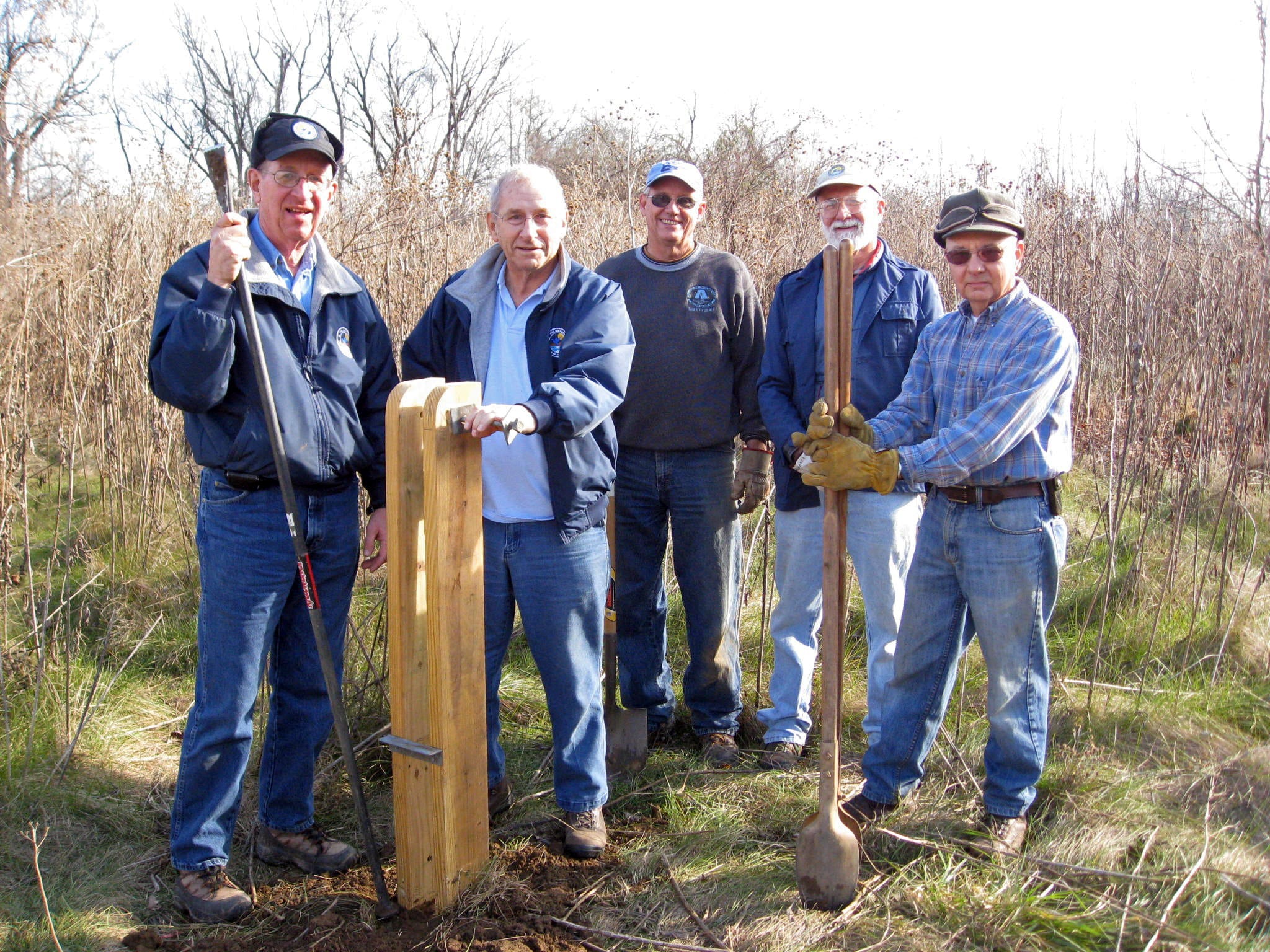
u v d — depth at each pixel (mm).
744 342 3488
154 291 5609
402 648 2525
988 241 2656
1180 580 4469
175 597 4609
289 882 2826
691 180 3383
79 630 4062
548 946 2512
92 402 5465
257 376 2385
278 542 2588
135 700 3848
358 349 2766
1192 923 2477
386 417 2475
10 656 3795
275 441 2414
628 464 3504
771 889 2729
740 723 3838
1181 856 2752
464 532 2533
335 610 2799
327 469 2643
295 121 2498
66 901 2664
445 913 2627
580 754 2926
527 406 2447
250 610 2580
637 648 3621
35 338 5465
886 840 2902
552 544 2783
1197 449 4793
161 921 2637
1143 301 4473
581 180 6848
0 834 2932
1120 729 3586
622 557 3557
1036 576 2699
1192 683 3912
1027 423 2562
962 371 2766
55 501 5836
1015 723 2793
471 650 2611
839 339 2512
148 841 3012
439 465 2422
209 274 2320
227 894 2643
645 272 3486
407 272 4793
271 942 2541
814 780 3340
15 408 4207
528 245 2682
